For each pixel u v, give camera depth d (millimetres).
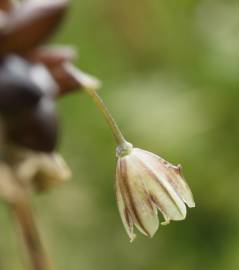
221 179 183
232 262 176
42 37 93
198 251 182
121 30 201
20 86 92
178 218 94
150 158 96
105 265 183
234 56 188
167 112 185
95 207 188
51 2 92
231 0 198
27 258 94
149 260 182
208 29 195
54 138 95
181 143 182
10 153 94
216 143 184
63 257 180
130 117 187
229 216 182
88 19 201
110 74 198
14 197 94
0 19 92
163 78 195
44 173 95
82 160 192
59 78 96
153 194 94
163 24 201
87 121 193
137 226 95
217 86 188
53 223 183
